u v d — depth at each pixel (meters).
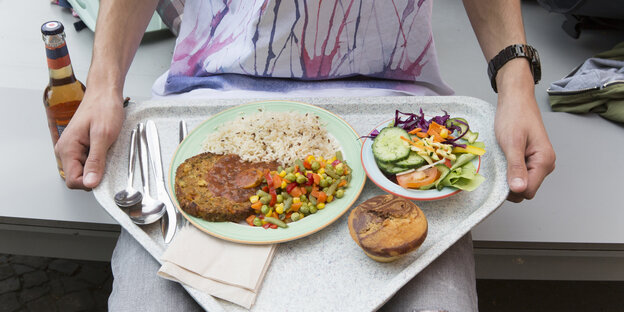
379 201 1.05
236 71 1.60
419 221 1.00
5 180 1.44
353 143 1.23
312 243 1.05
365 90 1.59
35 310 1.88
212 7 1.67
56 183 1.45
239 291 0.95
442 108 1.34
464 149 1.16
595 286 1.98
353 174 1.16
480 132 1.27
